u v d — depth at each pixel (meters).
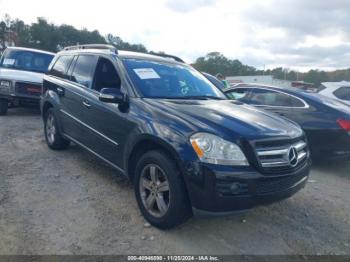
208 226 3.63
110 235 3.30
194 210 3.07
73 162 5.45
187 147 3.08
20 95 8.93
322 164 6.70
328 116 6.00
